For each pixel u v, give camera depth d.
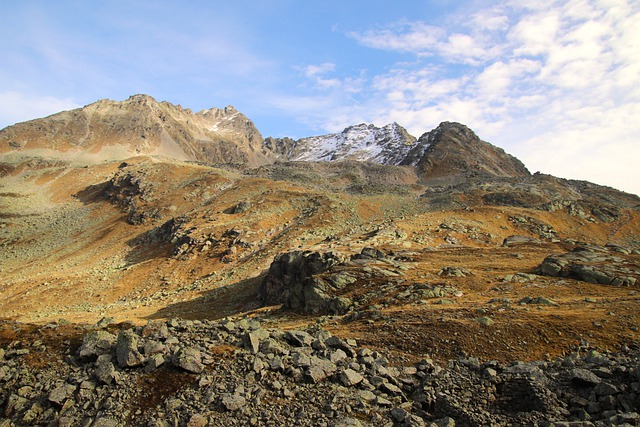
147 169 163.75
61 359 18.73
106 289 72.50
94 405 15.75
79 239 119.44
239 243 84.25
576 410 15.52
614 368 16.95
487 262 44.75
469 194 133.00
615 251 46.88
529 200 124.25
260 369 17.52
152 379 16.83
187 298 60.88
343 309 34.44
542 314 25.41
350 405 15.98
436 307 29.28
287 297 41.16
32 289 73.94
